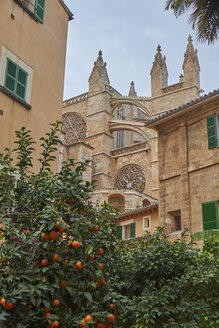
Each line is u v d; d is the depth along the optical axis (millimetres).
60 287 5094
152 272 7789
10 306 4547
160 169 21172
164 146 21453
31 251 5328
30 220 5730
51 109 13617
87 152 45250
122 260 7988
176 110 20328
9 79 11875
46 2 14359
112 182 48812
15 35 12453
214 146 18734
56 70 14312
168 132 21438
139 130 48406
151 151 46094
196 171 19391
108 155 49062
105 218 6617
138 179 47438
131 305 7125
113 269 7379
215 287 7422
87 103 54000
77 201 5750
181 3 17859
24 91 12383
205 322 6980
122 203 42312
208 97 18875
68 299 5340
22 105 12172
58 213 5242
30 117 12422
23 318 4863
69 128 54719
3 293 4520
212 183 18484
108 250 6031
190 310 6789
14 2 12617
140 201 41156
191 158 19812
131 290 7883
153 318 6902
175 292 7137
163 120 21141
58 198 5895
